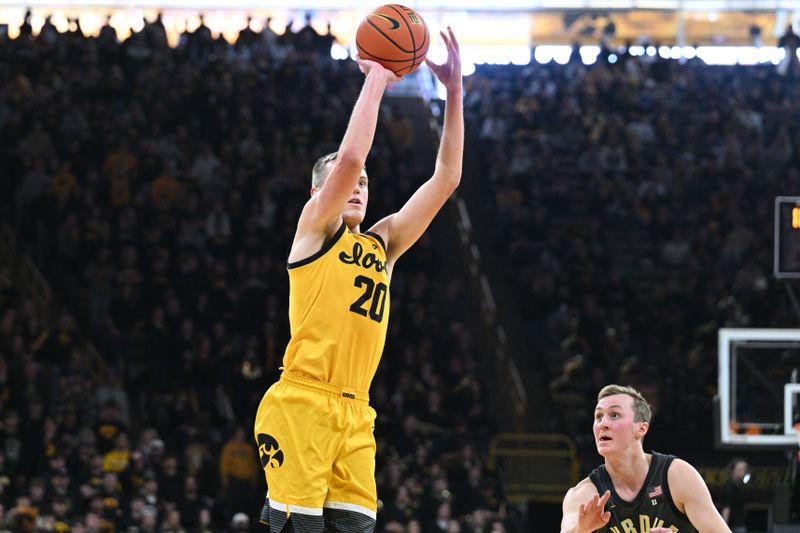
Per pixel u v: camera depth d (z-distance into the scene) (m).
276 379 19.66
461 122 5.76
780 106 27.06
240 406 19.17
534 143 25.66
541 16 31.27
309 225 5.11
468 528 16.73
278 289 21.33
